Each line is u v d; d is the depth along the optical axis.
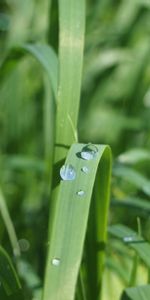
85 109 0.37
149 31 0.39
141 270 0.25
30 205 0.32
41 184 0.32
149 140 0.35
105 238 0.19
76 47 0.18
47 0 0.38
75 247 0.14
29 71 0.36
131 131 0.36
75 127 0.18
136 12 0.39
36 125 0.35
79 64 0.18
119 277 0.24
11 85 0.35
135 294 0.15
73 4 0.18
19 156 0.32
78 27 0.18
